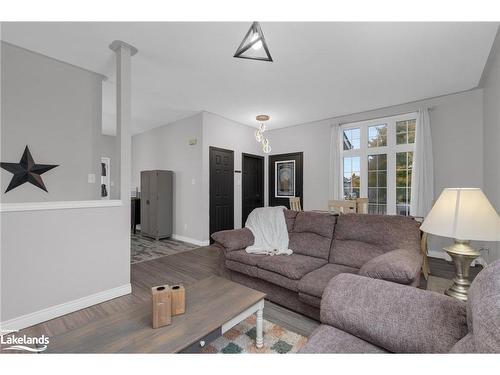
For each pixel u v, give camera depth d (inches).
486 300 29.7
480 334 27.6
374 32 87.3
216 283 73.9
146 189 210.5
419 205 151.2
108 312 85.4
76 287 86.0
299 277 82.1
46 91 104.1
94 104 119.2
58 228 82.1
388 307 42.6
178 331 49.1
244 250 108.0
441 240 148.7
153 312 50.2
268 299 92.4
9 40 91.8
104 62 108.8
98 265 91.6
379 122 176.6
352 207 143.6
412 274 57.4
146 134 246.7
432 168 150.4
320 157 204.8
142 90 142.6
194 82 131.0
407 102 160.1
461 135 144.0
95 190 119.5
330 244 99.0
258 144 235.5
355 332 43.9
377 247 87.2
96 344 44.8
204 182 185.8
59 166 107.7
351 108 172.4
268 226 117.6
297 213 116.7
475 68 115.0
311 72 118.3
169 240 202.7
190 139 194.5
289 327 75.7
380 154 175.6
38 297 78.1
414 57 104.7
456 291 53.9
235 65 112.4
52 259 80.8
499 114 101.4
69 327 76.2
